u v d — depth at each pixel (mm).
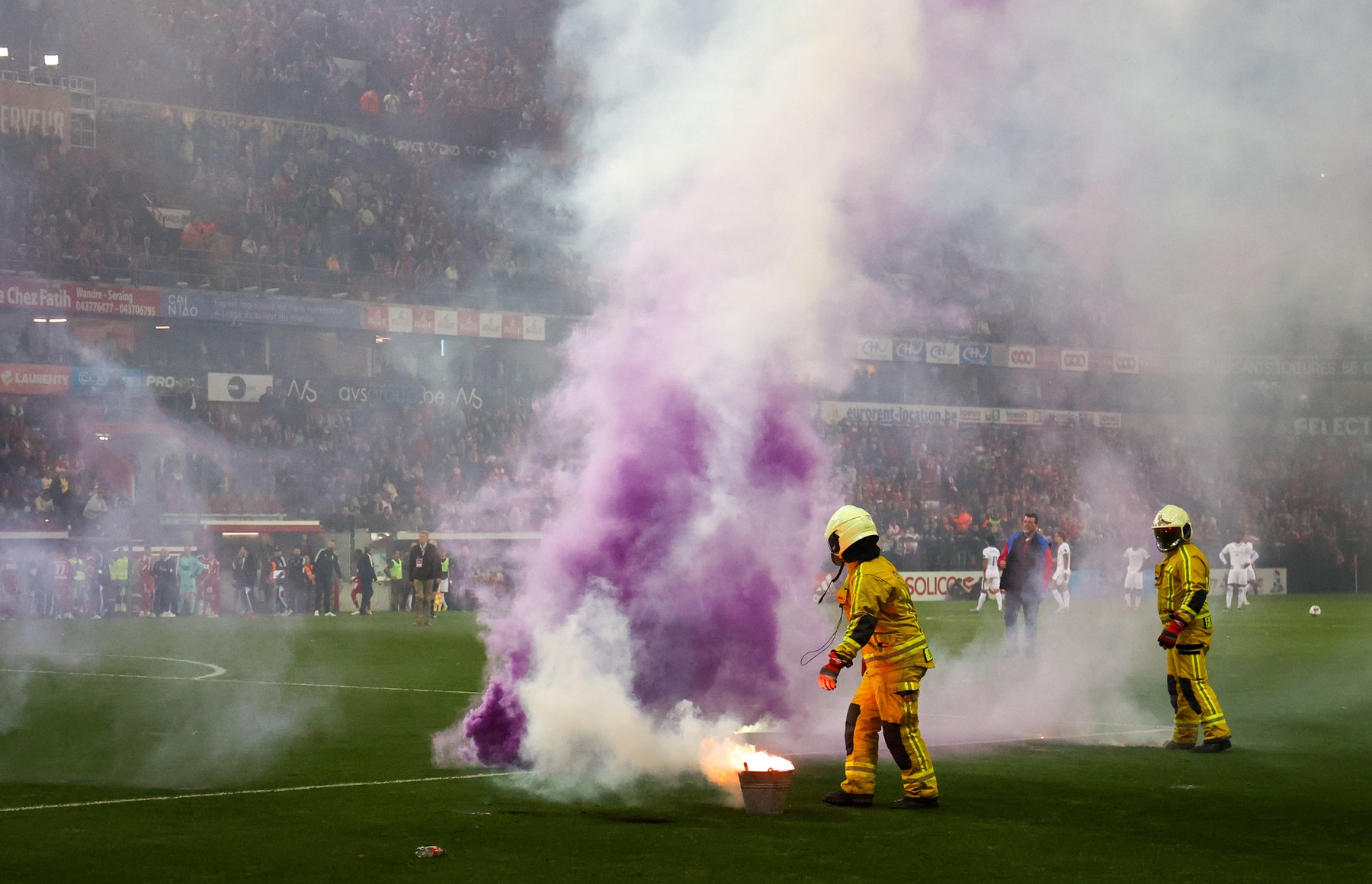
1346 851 7168
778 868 6699
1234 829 7758
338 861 6805
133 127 37719
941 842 7348
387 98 42219
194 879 6406
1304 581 45594
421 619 27719
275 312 36719
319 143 40875
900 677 8391
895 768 10102
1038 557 19453
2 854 6930
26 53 36781
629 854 7020
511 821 7914
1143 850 7160
